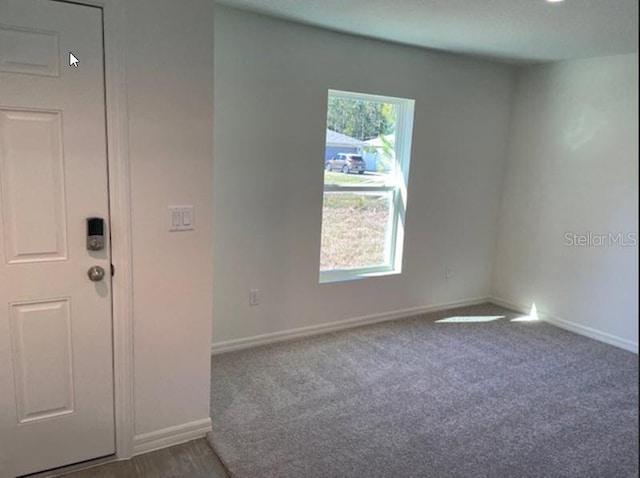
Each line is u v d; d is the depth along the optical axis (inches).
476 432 97.7
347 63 136.1
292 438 93.6
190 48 80.2
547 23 112.4
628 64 137.9
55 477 81.4
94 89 74.0
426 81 151.9
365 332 150.7
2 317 74.2
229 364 124.9
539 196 165.2
